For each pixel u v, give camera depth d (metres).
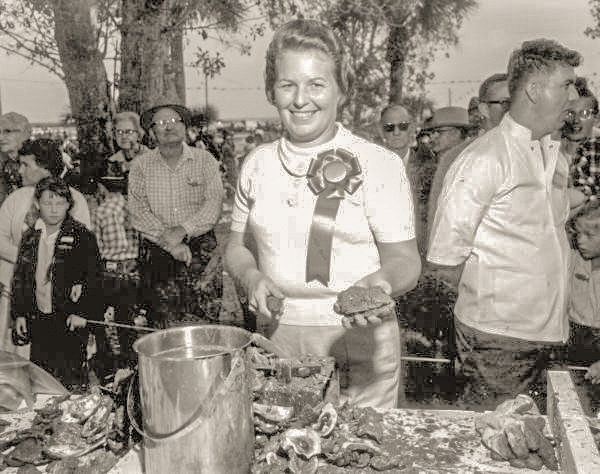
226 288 5.10
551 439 1.56
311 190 1.95
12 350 3.67
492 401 2.62
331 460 1.48
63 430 1.58
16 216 3.63
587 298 3.20
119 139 4.52
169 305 4.20
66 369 3.67
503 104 3.40
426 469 1.47
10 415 1.79
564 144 3.49
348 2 6.10
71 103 5.95
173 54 6.23
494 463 1.50
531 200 2.49
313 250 1.96
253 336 1.75
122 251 4.16
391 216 1.94
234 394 1.35
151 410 1.36
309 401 1.59
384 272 1.83
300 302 2.02
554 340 2.58
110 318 4.17
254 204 2.05
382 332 2.02
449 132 4.07
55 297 3.61
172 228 4.14
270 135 7.24
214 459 1.35
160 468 1.37
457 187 2.50
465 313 2.63
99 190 4.34
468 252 2.55
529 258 2.51
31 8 5.86
